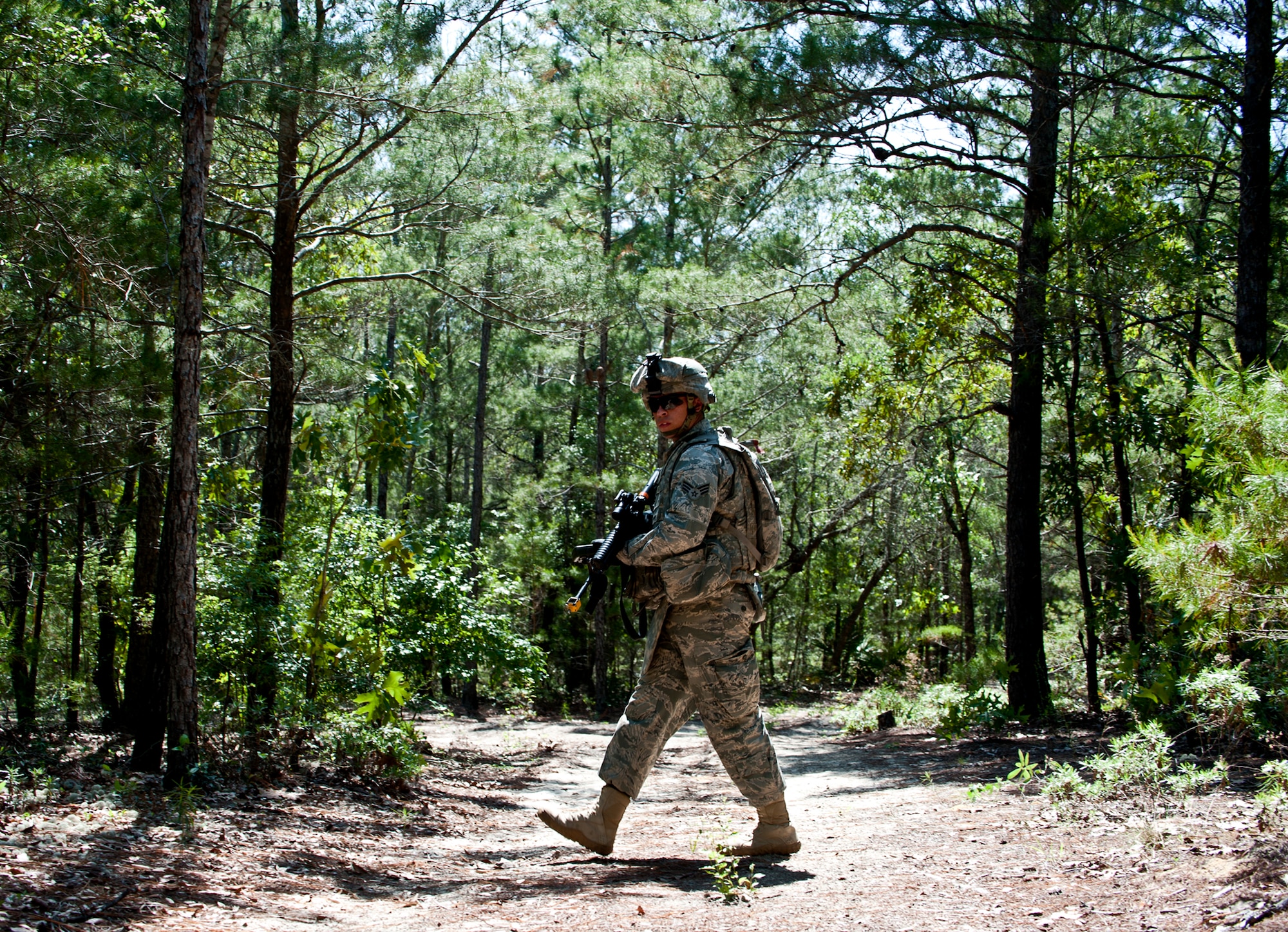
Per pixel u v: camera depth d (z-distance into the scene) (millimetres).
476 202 12891
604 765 4617
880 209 14359
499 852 5781
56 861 4086
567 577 26500
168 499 6980
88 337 9250
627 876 4312
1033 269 11617
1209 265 11805
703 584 4344
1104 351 12766
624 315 17266
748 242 18906
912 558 32844
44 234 8602
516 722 20969
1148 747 5535
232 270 14234
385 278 12867
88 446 9398
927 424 16031
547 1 11758
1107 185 13273
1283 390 3689
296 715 8453
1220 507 3756
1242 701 6516
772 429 25562
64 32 9438
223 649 8500
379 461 9062
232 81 7891
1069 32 9984
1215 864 3510
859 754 11484
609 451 28812
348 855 5281
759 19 11992
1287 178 11875
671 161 13359
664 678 4637
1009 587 13062
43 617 14570
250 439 20547
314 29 10375
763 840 4613
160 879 4023
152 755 7723
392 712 8578
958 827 5164
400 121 11406
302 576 10195
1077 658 19609
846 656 34375
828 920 3221
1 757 7449
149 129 9609
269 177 12609
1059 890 3463
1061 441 16797
